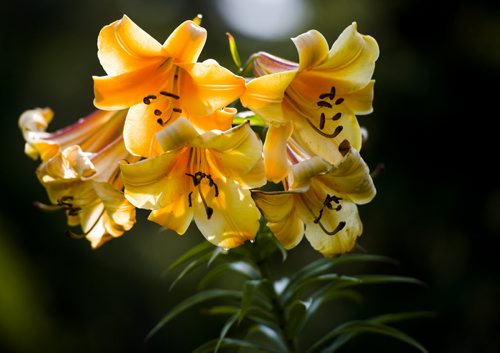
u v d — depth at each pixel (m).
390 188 8.90
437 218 8.91
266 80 3.33
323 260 4.26
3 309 9.77
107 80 3.34
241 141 3.28
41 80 12.48
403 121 9.02
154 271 12.40
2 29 12.31
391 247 9.16
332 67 3.62
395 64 9.27
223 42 14.88
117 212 3.61
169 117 3.47
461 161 8.98
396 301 8.83
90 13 13.33
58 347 10.47
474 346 8.45
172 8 15.01
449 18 9.12
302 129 3.76
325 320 10.44
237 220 3.55
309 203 3.67
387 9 9.41
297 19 13.47
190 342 11.23
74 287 11.10
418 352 8.58
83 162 3.72
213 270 4.24
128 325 11.62
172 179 3.53
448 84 9.02
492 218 8.95
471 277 8.67
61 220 11.12
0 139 11.38
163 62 3.43
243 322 9.95
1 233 10.39
